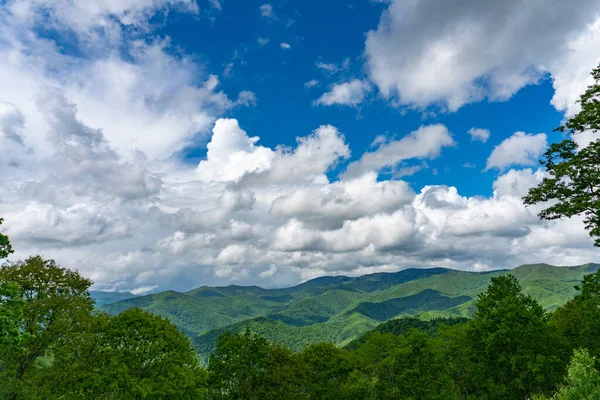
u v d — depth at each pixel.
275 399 50.12
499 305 40.19
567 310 48.59
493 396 36.56
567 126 25.28
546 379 34.72
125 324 38.28
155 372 37.28
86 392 32.59
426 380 48.00
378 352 55.81
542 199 26.67
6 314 20.42
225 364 51.09
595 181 23.42
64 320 35.44
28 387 29.39
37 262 37.16
